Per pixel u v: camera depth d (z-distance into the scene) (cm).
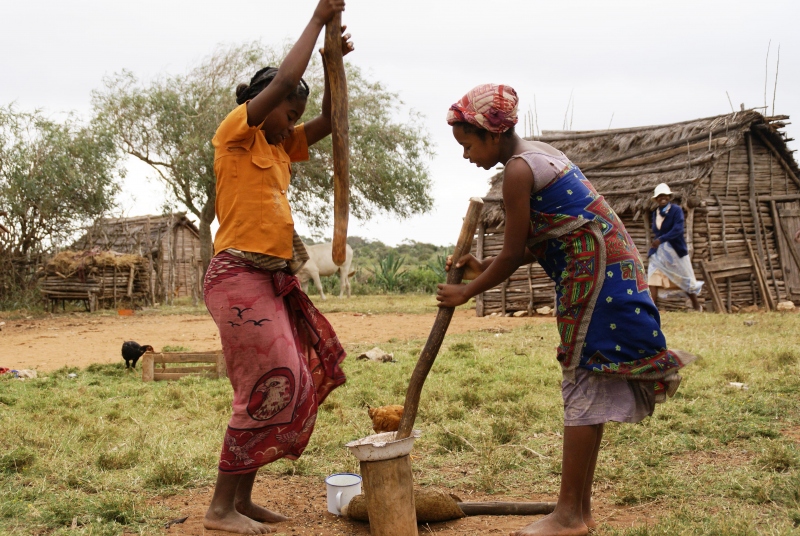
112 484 382
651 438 436
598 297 291
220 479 315
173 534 311
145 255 2367
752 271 1434
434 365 734
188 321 1659
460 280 305
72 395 644
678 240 1225
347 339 1112
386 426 364
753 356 705
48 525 325
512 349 866
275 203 312
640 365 290
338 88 301
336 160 301
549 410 523
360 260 4388
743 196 1466
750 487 349
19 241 2200
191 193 2217
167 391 652
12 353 1058
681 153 1402
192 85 2170
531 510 332
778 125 1445
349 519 334
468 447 448
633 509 336
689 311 1255
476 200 305
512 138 307
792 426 458
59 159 2136
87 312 2027
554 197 295
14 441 457
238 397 311
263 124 315
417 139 2392
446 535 307
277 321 311
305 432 322
